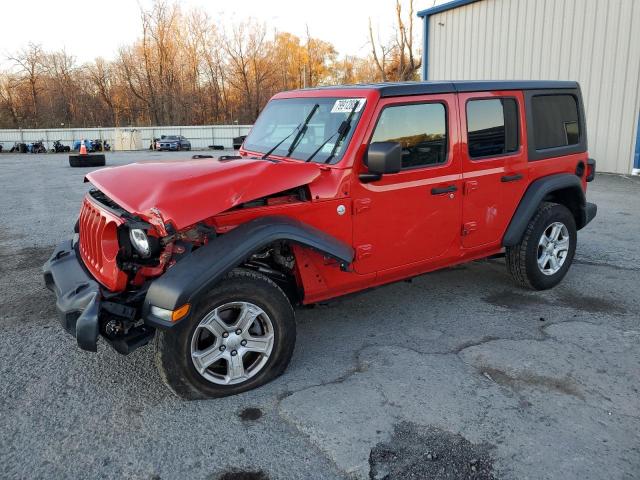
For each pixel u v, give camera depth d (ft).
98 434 10.50
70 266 13.42
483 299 17.38
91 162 71.00
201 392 11.38
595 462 9.48
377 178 13.15
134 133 134.92
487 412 11.00
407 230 14.17
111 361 13.44
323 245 11.95
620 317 15.79
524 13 54.24
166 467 9.56
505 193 16.12
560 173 17.63
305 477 9.25
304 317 16.07
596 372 12.58
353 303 17.13
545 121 17.17
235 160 13.08
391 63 134.92
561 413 10.95
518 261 17.26
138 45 188.85
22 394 11.95
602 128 50.03
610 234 25.96
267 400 11.58
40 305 17.44
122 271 11.26
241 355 11.68
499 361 13.16
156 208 10.50
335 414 11.01
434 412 11.02
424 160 14.24
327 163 13.04
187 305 10.34
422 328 15.19
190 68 187.73
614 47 47.88
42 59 197.88
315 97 14.76
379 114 13.19
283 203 12.35
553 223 17.54
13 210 35.04
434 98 14.24
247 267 12.69
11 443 10.23
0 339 14.83
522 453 9.73
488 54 58.54
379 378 12.41
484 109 15.42
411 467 9.43
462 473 9.27
